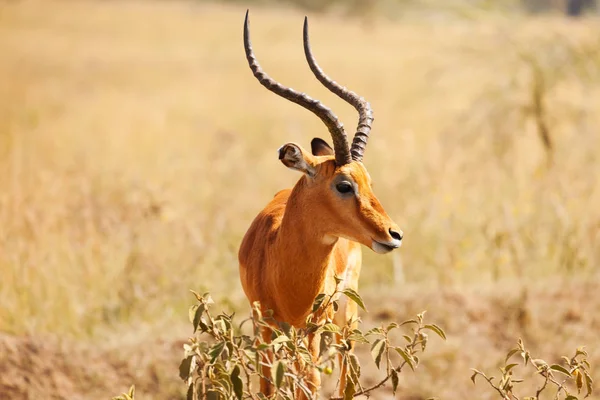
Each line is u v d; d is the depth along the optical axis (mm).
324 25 92750
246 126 41438
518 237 22688
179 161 30422
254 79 57781
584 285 20922
